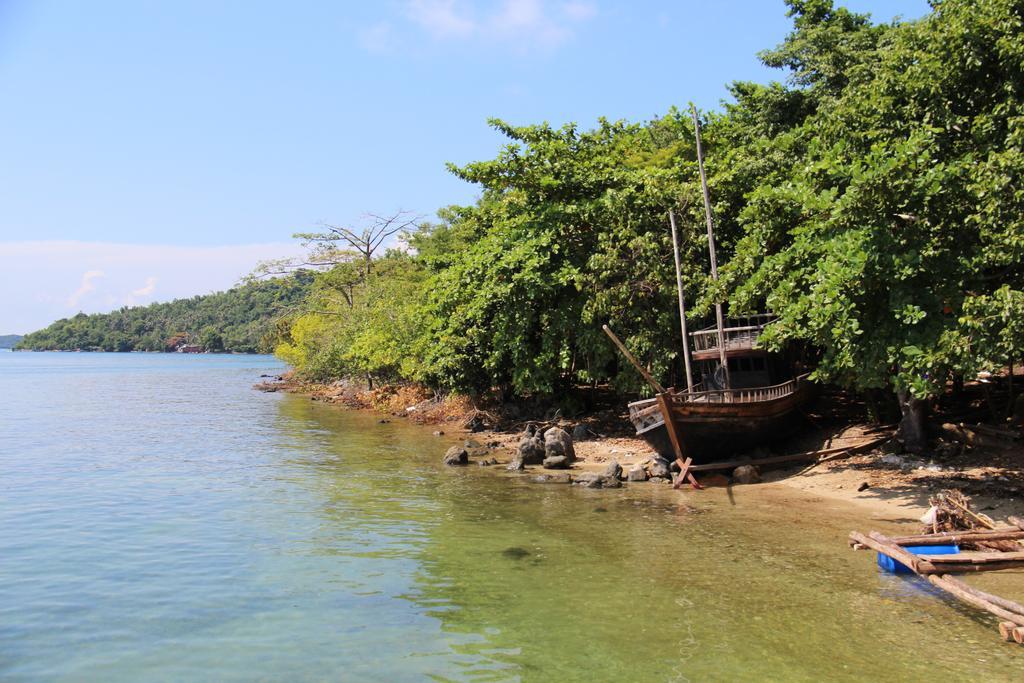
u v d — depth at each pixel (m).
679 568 11.18
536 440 21.86
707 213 20.41
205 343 179.62
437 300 31.11
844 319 13.62
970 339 12.36
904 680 7.40
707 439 18.17
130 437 28.66
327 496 16.94
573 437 25.52
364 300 52.00
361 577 10.96
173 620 9.30
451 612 9.49
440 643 8.53
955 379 23.73
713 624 8.95
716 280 18.66
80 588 10.52
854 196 13.84
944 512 11.88
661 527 13.68
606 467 19.83
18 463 21.97
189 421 35.25
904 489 15.34
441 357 30.73
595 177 25.56
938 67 15.52
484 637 8.68
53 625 9.16
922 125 16.05
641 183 24.50
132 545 12.76
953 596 9.76
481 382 30.48
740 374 19.80
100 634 8.88
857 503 14.97
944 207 14.20
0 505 15.95
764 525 13.62
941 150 15.69
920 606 9.42
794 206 16.73
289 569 11.36
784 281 15.18
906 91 16.41
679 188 23.88
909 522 13.27
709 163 25.22
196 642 8.61
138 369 113.25
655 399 17.91
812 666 7.75
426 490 17.64
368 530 13.74
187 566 11.55
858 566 11.08
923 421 17.88
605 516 14.70
